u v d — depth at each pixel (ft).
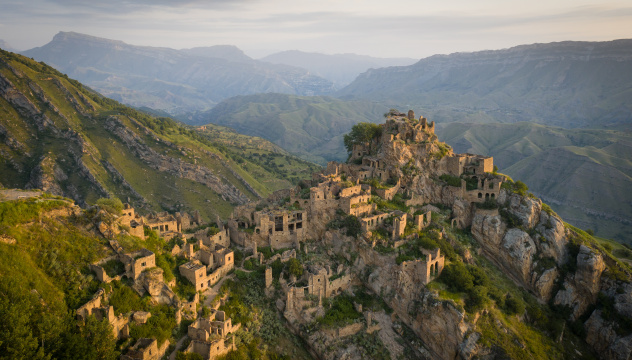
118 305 297.33
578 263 478.59
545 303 469.57
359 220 458.50
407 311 412.77
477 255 488.85
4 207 303.48
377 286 432.25
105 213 353.51
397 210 481.87
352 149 617.62
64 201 348.79
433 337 393.09
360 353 377.71
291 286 404.36
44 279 284.20
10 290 255.09
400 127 556.51
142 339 280.10
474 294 405.18
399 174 534.37
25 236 300.20
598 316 456.04
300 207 482.69
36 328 248.93
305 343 381.60
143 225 401.70
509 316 416.87
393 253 434.30
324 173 576.20
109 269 320.29
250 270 415.85
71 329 263.49
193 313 334.85
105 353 256.93
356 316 403.75
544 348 403.75
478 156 559.79
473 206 517.96
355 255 451.12
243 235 446.60
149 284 321.11
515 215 498.69
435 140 568.82
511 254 479.82
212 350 301.63
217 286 385.09
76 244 321.32
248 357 336.70
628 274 473.67
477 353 372.79
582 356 433.89
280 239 456.45
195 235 431.43
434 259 422.82
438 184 536.42
